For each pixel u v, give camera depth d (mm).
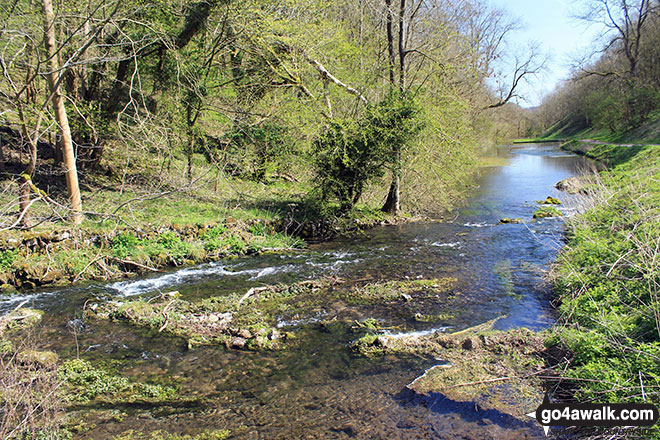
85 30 12625
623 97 39375
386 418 4867
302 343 6785
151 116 14188
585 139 54062
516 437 4414
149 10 13609
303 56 14656
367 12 18875
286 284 9727
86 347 6824
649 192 11258
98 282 10141
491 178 29469
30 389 4949
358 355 6344
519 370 5680
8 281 9711
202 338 7035
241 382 5727
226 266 11266
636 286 6566
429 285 9297
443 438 4496
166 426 4832
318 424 4809
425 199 18078
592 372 4961
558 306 7777
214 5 13773
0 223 8406
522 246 12258
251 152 18047
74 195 11656
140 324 7652
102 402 5312
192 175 16500
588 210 12016
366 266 10992
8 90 11562
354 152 14305
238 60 17266
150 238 11969
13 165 15016
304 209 15727
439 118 14484
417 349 6430
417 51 15586
